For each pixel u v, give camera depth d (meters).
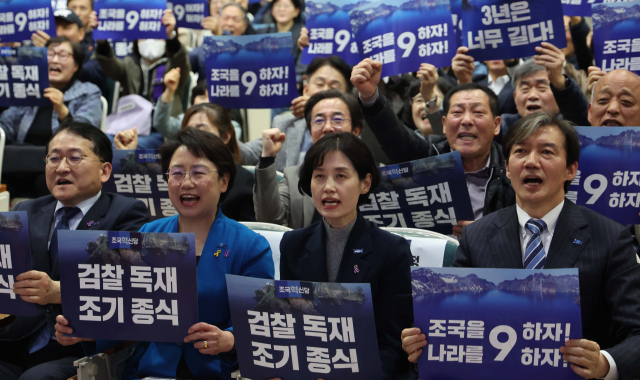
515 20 4.05
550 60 4.01
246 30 7.11
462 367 2.18
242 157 5.13
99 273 2.47
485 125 3.74
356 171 2.62
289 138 5.24
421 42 4.05
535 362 2.13
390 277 2.62
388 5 4.11
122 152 3.81
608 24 4.07
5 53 4.96
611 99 3.71
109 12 5.67
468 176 3.89
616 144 3.18
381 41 4.13
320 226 2.77
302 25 7.34
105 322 2.49
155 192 3.83
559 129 2.56
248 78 4.67
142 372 2.75
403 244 2.68
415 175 3.22
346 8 4.96
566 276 2.11
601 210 3.22
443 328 2.18
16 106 5.54
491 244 2.66
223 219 2.91
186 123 4.26
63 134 3.20
